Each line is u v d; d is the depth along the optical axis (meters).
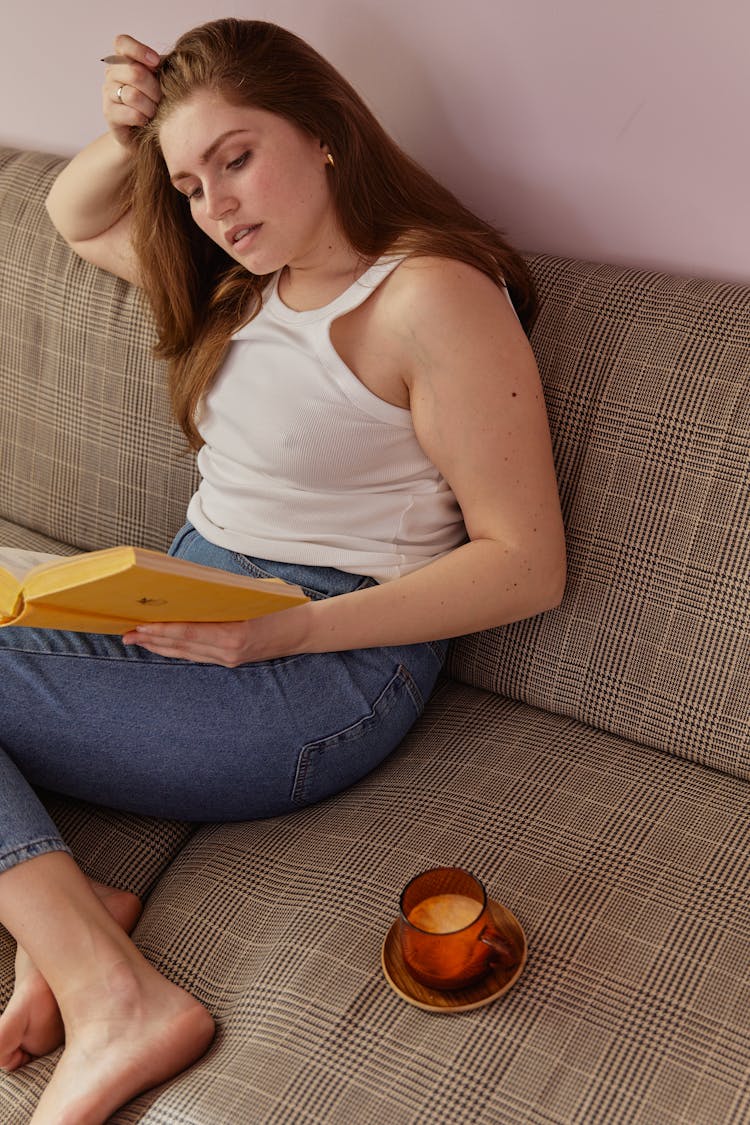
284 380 1.39
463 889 1.14
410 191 1.38
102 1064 1.13
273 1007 1.16
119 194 1.62
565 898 1.20
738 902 1.18
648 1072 1.04
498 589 1.32
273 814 1.40
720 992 1.10
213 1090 1.10
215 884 1.31
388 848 1.29
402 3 1.53
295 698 1.35
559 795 1.32
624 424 1.35
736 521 1.29
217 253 1.49
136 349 1.69
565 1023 1.09
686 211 1.44
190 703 1.33
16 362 1.84
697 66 1.36
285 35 1.32
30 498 1.90
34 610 1.14
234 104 1.29
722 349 1.31
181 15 1.73
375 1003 1.13
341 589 1.41
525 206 1.55
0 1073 1.20
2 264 1.83
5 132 2.00
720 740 1.32
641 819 1.28
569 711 1.43
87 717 1.32
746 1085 1.02
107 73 1.44
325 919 1.22
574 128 1.47
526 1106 1.03
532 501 1.31
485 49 1.49
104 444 1.77
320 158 1.33
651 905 1.18
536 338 1.42
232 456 1.47
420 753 1.43
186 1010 1.17
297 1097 1.07
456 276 1.30
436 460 1.35
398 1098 1.05
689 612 1.33
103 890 1.32
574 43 1.42
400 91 1.58
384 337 1.33
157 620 1.23
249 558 1.45
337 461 1.39
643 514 1.35
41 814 1.24
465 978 1.10
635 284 1.39
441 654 1.48
